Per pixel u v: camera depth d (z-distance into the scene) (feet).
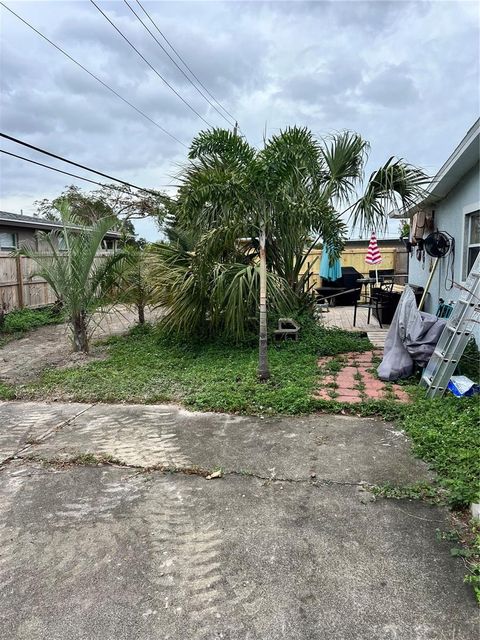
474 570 6.79
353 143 22.31
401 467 10.09
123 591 6.70
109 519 8.53
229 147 17.49
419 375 16.88
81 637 5.92
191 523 8.31
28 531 8.25
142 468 10.52
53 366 21.42
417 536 7.70
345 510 8.54
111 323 33.63
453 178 21.21
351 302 41.50
